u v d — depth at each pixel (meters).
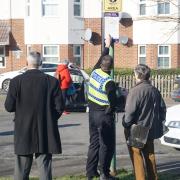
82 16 32.09
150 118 8.02
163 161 11.45
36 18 31.98
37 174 9.89
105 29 9.05
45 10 31.95
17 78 7.41
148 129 7.98
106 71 8.72
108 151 8.73
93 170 9.03
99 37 31.95
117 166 10.88
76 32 31.95
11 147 13.16
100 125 8.66
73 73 20.02
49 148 7.32
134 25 31.69
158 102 8.13
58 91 7.41
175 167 10.53
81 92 19.95
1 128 16.23
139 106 7.96
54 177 9.60
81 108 20.17
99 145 8.94
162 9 30.67
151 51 31.41
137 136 7.96
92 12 31.97
